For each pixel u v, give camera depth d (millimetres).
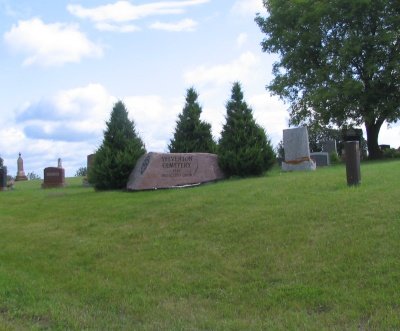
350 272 7414
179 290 7742
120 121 18000
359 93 31984
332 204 10531
